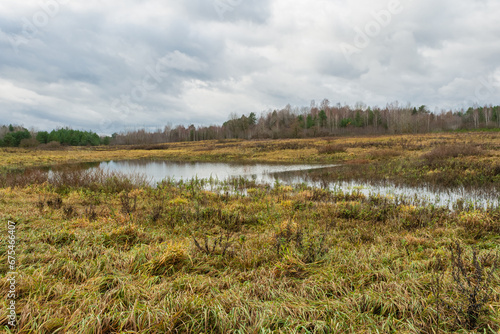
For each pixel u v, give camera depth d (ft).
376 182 52.49
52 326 9.05
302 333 9.30
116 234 18.88
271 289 12.41
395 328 9.48
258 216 26.96
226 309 10.57
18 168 90.12
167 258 14.79
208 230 22.85
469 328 9.40
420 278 12.74
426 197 38.22
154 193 40.22
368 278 13.24
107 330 9.22
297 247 17.43
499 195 36.81
